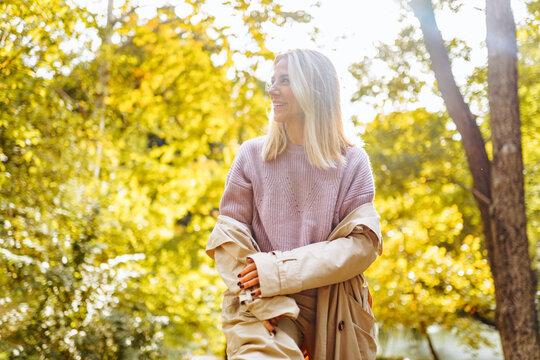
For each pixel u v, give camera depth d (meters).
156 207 9.77
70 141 6.50
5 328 5.62
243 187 2.14
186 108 10.17
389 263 9.72
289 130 2.14
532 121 8.20
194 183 10.60
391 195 9.09
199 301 8.99
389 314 9.52
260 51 9.48
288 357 1.89
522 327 6.40
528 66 8.11
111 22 9.62
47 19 5.75
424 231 9.80
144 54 9.91
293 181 2.12
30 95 5.87
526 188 8.70
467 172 9.06
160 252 9.66
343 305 2.04
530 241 8.61
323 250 1.98
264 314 1.93
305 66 2.10
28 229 5.71
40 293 5.67
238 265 2.03
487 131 8.71
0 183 5.61
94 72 7.60
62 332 5.75
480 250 9.96
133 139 9.37
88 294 5.86
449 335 10.70
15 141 5.85
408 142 9.20
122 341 6.42
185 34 9.73
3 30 5.52
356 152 2.16
